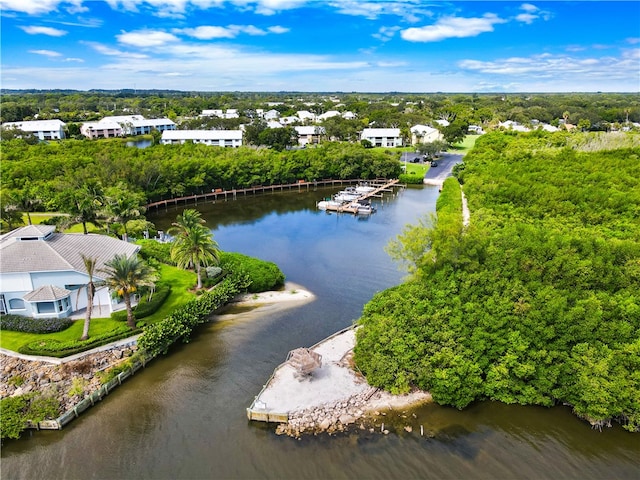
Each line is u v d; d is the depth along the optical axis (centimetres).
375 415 3925
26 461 3497
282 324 5525
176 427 3828
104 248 5938
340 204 11631
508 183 8194
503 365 3984
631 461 3494
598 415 3722
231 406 4081
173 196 11956
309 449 3584
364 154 14562
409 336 4172
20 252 5197
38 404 3850
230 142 18462
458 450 3594
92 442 3672
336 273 7206
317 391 4144
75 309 5341
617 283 4203
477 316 4194
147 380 4447
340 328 5444
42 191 9625
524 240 4859
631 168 8469
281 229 9788
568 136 13925
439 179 14575
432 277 4709
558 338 3962
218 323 5534
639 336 3803
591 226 5997
